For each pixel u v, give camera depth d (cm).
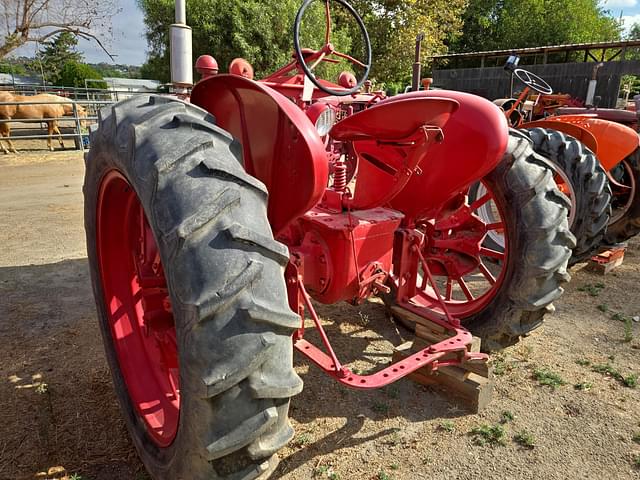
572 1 3425
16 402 241
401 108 200
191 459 146
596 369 285
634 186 484
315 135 176
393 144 226
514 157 272
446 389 257
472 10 3428
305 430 229
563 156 421
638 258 501
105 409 238
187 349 134
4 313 337
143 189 148
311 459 211
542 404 253
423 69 2536
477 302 298
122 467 203
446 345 236
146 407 201
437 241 308
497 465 210
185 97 392
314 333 321
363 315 347
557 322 348
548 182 271
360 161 254
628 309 371
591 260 454
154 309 203
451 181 251
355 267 233
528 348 309
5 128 1235
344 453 215
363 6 1770
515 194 269
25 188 811
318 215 239
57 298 363
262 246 138
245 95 190
